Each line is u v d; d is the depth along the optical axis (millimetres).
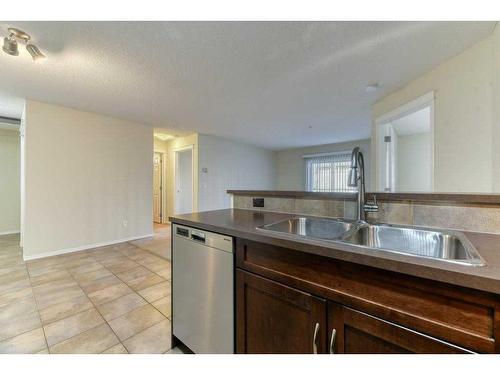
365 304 762
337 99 3145
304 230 1513
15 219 4984
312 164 6992
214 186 5695
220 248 1219
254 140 6078
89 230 3734
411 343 680
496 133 1674
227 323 1195
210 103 3324
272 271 1008
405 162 4617
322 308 858
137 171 4379
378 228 1235
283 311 980
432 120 2262
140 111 3703
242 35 1789
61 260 3154
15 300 2078
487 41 1784
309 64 2223
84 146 3680
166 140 6246
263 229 1124
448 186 2082
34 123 3201
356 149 1337
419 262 656
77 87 2760
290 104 3361
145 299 2109
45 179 3299
